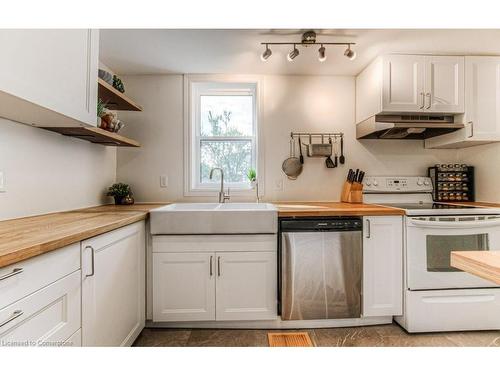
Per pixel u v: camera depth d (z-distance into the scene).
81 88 1.48
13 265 0.81
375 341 1.89
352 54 2.03
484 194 2.52
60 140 1.89
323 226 1.96
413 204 2.46
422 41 2.08
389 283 2.02
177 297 1.96
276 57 2.32
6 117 1.42
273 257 1.98
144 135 2.67
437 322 1.98
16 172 1.54
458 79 2.29
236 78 2.68
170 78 2.67
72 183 2.02
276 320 2.03
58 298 1.02
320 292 1.97
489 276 0.79
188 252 1.96
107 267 1.40
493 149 2.43
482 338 1.93
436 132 2.50
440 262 2.00
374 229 2.01
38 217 1.61
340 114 2.73
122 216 1.67
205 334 1.96
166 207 2.25
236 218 1.94
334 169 2.73
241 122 2.83
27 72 1.09
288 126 2.71
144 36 1.98
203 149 2.82
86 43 1.52
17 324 0.82
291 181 2.72
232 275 1.97
